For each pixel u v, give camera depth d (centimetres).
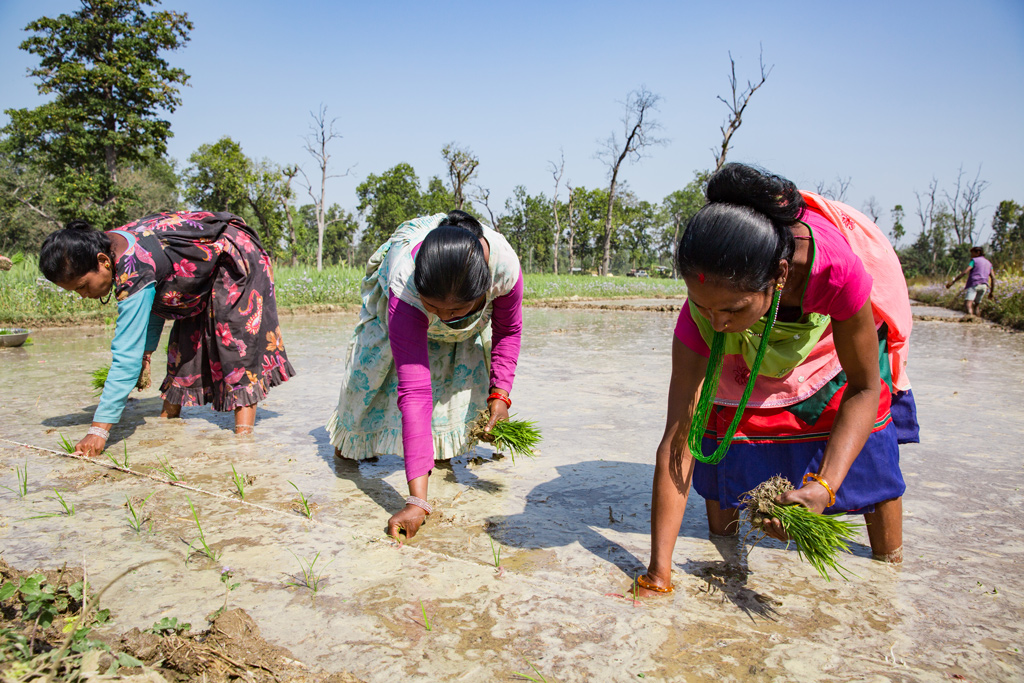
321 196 3731
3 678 145
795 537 172
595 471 332
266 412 458
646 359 745
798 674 164
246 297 390
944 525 260
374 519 262
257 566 219
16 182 3834
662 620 190
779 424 218
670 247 8569
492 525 260
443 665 166
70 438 378
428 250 209
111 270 341
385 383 315
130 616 187
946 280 3023
